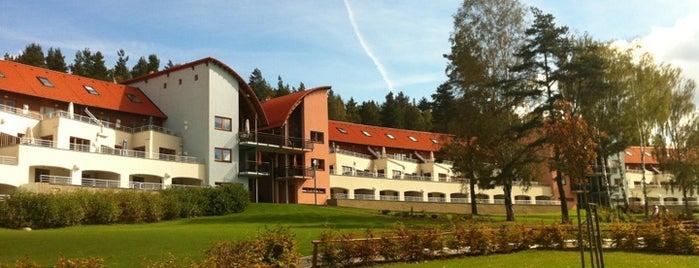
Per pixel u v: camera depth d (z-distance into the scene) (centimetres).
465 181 5475
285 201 5794
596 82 3753
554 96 3703
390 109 11319
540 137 3859
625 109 4488
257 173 5475
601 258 1403
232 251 1452
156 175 4703
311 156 6038
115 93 5306
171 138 5134
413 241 1930
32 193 3139
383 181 6706
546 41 3816
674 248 2142
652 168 9369
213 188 4291
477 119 4209
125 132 4972
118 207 3462
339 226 3247
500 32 4288
